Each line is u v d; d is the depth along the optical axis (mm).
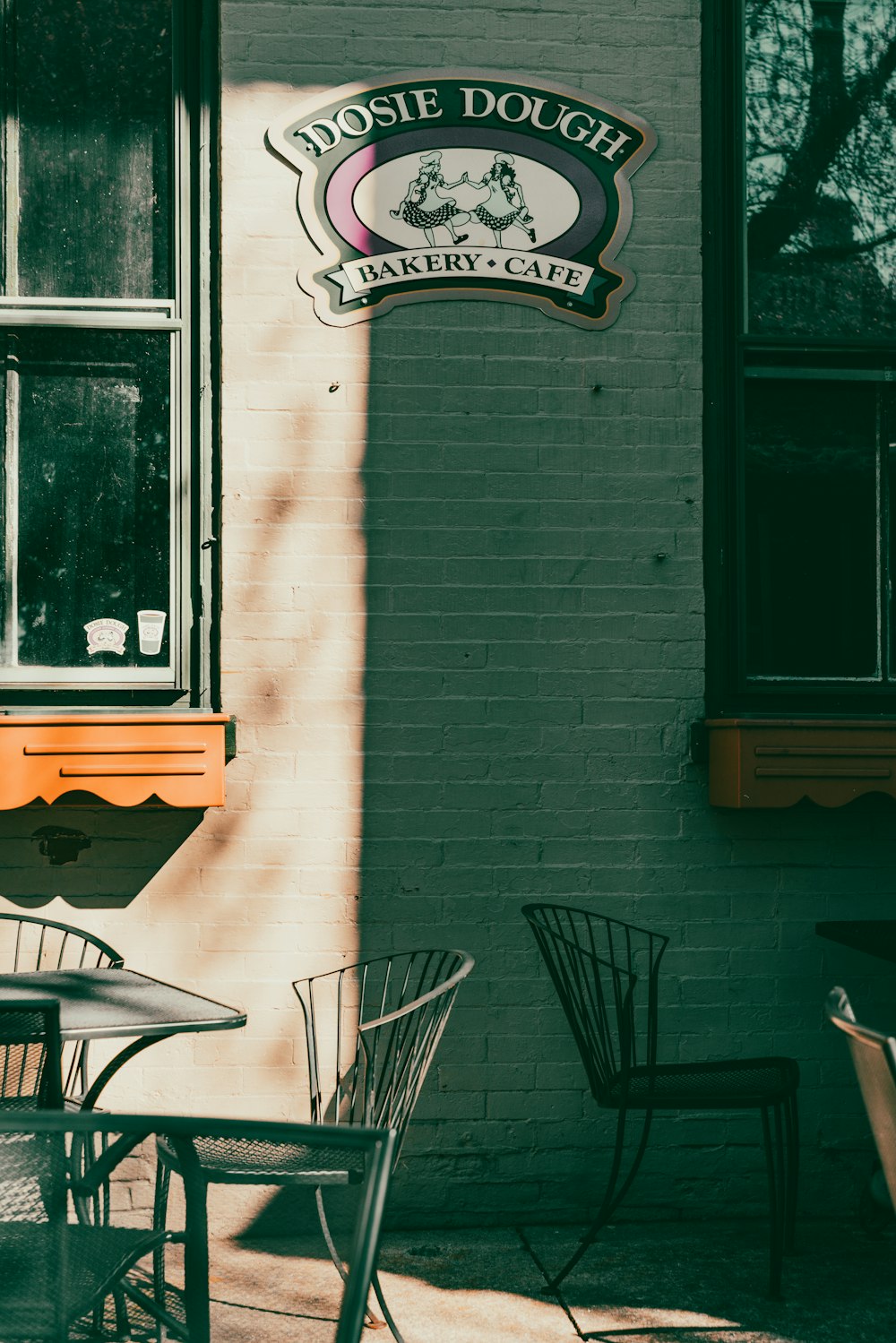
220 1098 3908
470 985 4023
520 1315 3309
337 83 4066
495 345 4105
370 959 3986
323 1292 1856
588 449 4133
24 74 4059
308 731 3992
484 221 4109
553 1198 4020
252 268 4016
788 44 4336
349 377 4047
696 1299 3420
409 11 4098
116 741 3725
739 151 4266
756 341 4227
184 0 4109
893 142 4336
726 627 4199
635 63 4199
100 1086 2943
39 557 3988
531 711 4078
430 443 4070
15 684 3910
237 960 3943
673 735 4133
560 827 4074
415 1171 3982
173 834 3936
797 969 4141
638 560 4137
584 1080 4043
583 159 4160
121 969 3443
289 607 3998
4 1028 2404
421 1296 3424
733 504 4211
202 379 4035
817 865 4160
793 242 4301
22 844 3891
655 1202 4062
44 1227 1719
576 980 3721
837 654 4250
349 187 4059
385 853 4008
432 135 4098
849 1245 3838
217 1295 1826
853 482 4277
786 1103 3725
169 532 4023
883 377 4277
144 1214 3779
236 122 4020
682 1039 4098
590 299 4141
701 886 4121
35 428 4004
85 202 4062
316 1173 2207
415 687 4039
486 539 4078
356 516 4035
